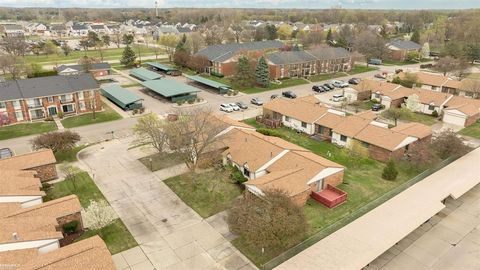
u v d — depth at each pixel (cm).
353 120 5553
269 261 2970
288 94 7981
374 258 2831
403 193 3791
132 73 9956
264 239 2895
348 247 2952
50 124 6319
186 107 7212
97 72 9806
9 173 3884
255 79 9000
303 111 6091
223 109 7056
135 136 5678
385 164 4903
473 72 10638
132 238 3309
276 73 9556
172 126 4516
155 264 2997
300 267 2736
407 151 5100
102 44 15750
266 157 4322
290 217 3033
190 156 4291
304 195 3809
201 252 3141
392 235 3098
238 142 4750
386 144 4903
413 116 6550
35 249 2836
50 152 4500
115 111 7025
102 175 4459
